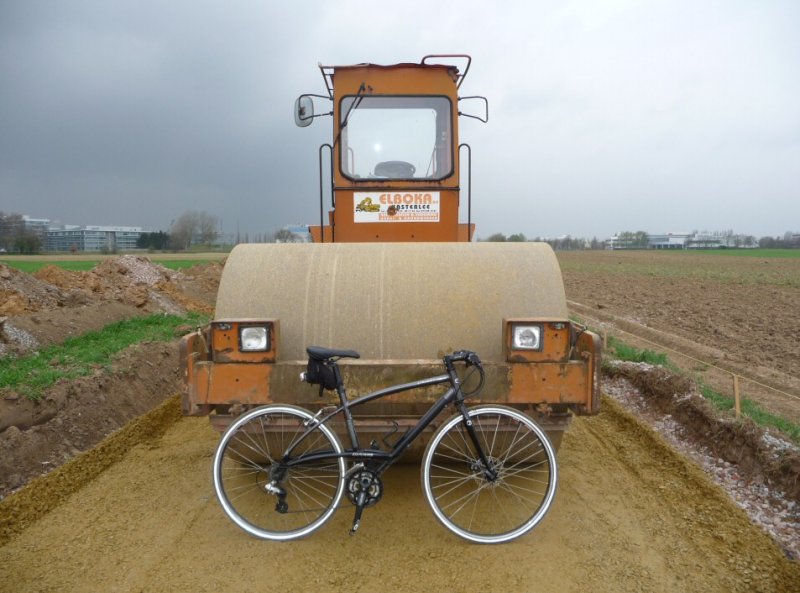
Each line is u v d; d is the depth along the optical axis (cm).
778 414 664
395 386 386
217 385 395
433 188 612
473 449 418
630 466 514
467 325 428
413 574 347
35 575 344
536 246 474
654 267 4794
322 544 381
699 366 962
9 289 1048
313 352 374
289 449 386
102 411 645
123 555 367
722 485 490
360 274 446
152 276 1716
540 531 397
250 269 449
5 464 495
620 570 351
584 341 407
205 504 439
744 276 3556
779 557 365
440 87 618
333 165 613
